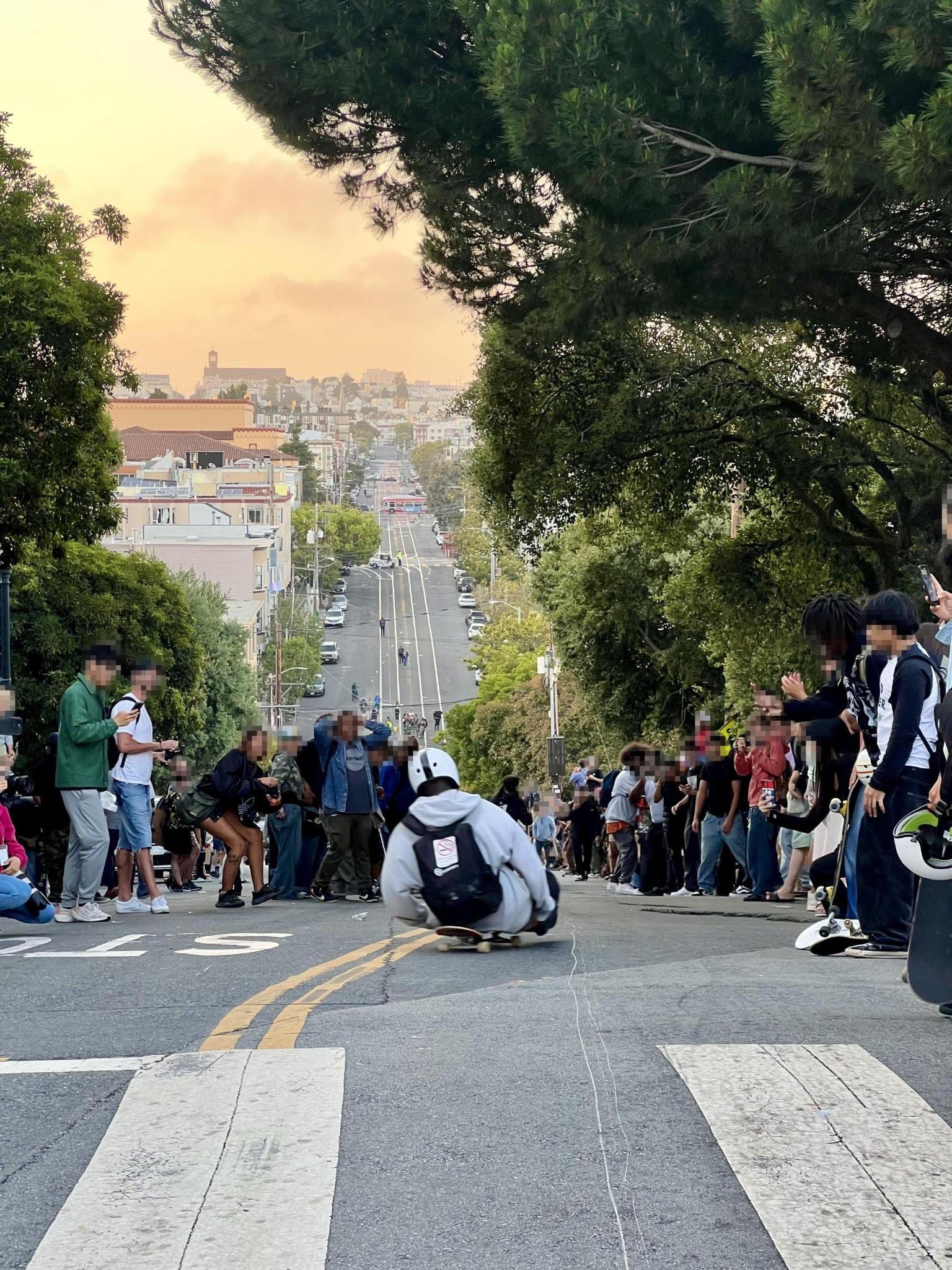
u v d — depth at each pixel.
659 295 15.66
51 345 23.78
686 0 13.63
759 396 22.69
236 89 16.41
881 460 23.61
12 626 34.69
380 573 193.88
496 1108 5.09
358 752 16.14
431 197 17.33
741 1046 5.81
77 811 12.51
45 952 9.95
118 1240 3.97
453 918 9.20
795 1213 4.05
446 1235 3.99
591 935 10.55
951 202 12.58
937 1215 4.03
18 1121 5.19
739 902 16.84
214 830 14.91
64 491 26.16
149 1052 6.22
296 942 10.28
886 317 16.61
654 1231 3.99
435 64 16.09
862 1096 5.08
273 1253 3.87
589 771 30.69
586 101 12.89
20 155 25.38
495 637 97.12
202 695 41.69
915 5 11.45
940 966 6.35
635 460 22.92
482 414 23.05
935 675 7.96
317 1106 5.11
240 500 131.62
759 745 16.86
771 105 12.73
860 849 8.66
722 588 26.06
